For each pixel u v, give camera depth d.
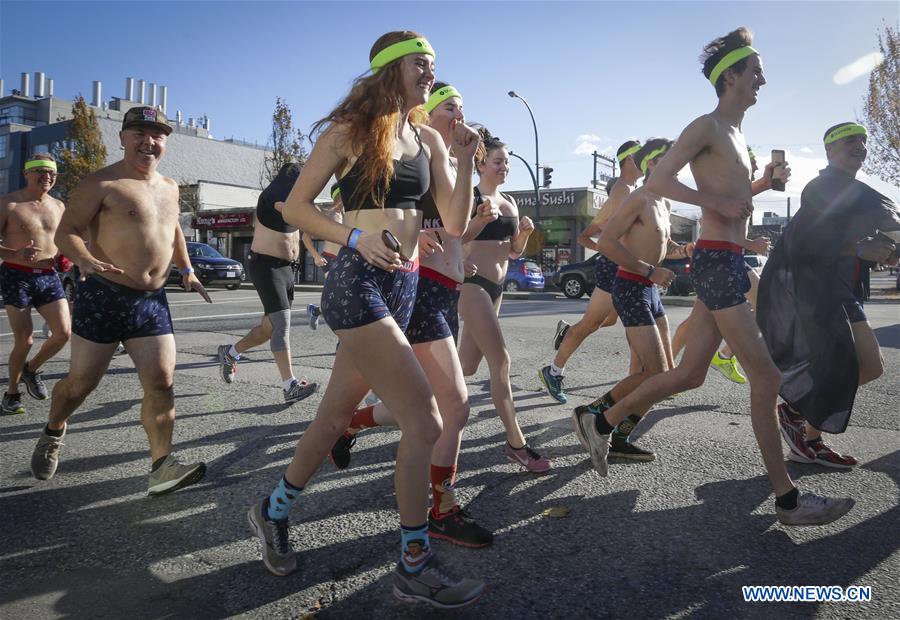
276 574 2.41
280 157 37.66
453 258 2.76
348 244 2.10
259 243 5.16
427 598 2.14
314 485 3.35
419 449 2.15
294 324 11.25
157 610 2.18
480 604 2.20
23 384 6.04
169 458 3.22
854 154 3.39
